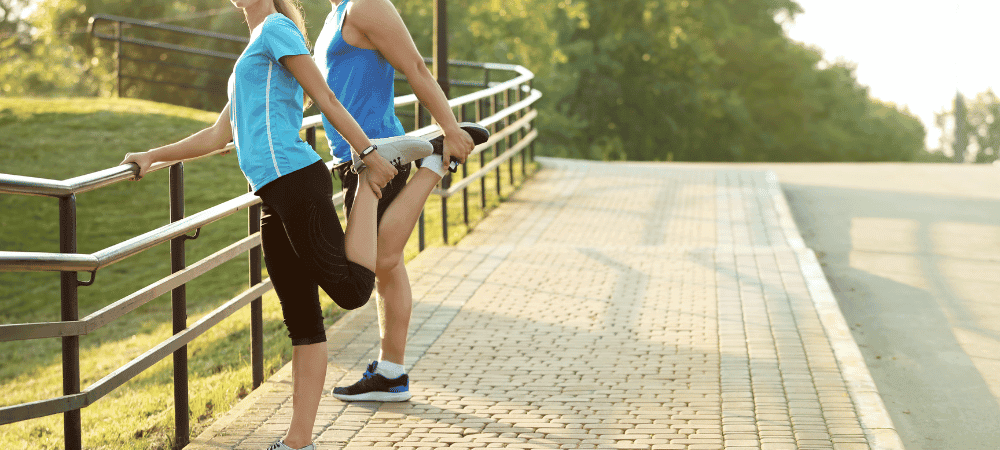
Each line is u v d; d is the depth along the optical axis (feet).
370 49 11.70
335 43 11.72
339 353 15.92
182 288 12.29
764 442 11.85
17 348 23.89
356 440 12.09
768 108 142.92
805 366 14.98
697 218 29.78
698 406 13.25
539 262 23.15
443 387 14.19
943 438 13.78
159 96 83.71
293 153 10.13
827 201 36.50
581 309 18.75
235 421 12.89
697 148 127.95
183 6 84.02
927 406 15.10
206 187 34.35
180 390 12.55
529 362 15.39
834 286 23.32
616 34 112.16
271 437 12.32
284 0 10.69
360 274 10.55
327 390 14.07
